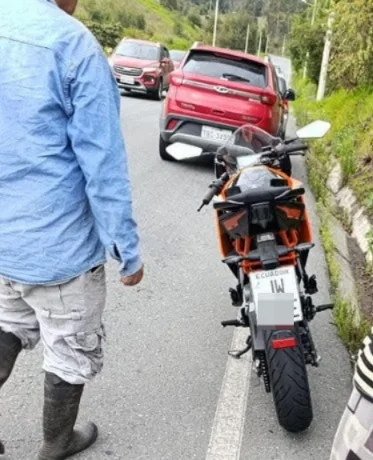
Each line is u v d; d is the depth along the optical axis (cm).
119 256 243
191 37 8150
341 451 201
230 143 412
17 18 229
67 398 269
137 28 6078
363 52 1184
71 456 289
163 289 482
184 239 606
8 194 237
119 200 237
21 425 307
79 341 259
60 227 241
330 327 438
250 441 310
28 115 227
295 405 295
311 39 2591
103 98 230
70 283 249
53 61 225
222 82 882
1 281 253
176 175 869
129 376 359
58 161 235
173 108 898
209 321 436
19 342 270
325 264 561
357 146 985
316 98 2303
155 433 311
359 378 198
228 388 354
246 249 322
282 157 388
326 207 759
